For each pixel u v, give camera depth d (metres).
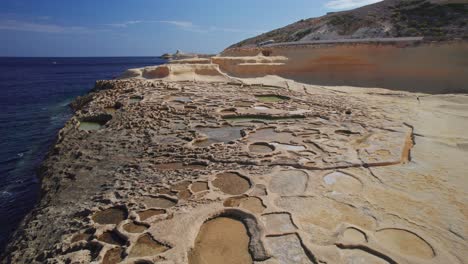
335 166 9.59
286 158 10.20
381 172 9.30
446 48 24.20
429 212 7.21
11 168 14.71
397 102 19.72
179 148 11.22
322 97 21.67
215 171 9.37
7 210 10.97
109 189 8.62
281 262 5.66
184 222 6.79
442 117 15.62
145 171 9.56
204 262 5.77
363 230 6.50
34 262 6.17
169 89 23.17
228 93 22.44
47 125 22.14
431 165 9.77
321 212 7.20
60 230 7.01
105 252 5.98
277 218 6.96
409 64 25.36
